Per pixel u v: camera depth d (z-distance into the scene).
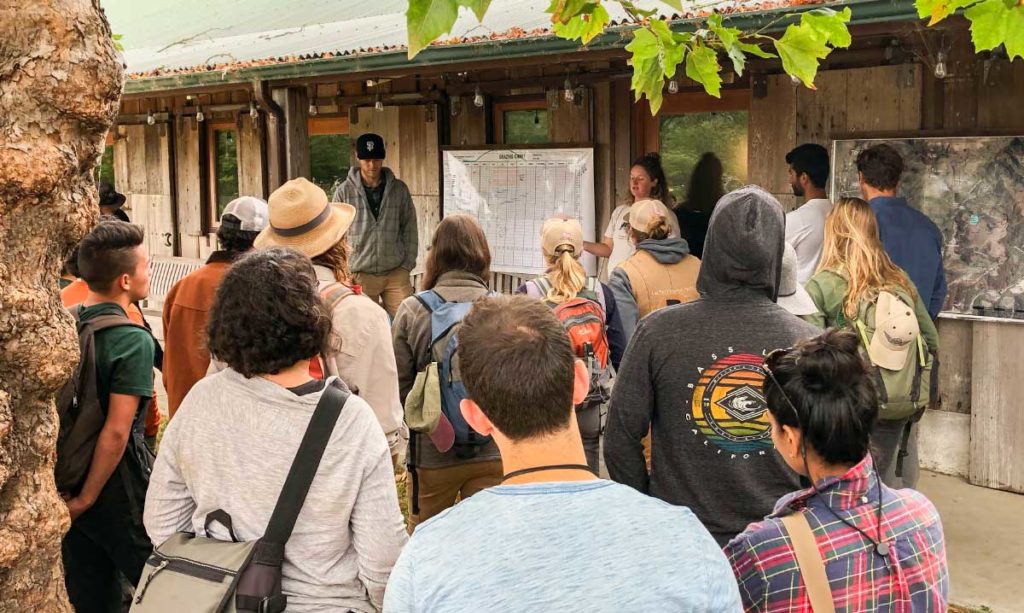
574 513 1.51
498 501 1.54
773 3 4.80
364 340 3.17
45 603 2.33
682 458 2.69
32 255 2.25
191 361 3.82
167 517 2.28
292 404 2.20
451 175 8.33
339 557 2.20
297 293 2.25
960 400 6.14
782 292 3.62
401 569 1.54
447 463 3.77
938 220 6.02
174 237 11.23
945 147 5.93
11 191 2.16
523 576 1.45
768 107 6.67
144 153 11.44
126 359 3.10
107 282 3.26
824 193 5.62
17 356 2.23
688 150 7.23
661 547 1.49
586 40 3.39
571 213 7.68
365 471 2.19
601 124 7.52
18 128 2.17
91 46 2.25
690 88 7.15
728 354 2.66
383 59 6.43
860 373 1.99
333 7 9.65
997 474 5.95
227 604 2.10
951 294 6.02
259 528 2.14
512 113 8.07
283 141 7.62
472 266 3.87
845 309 4.02
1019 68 5.69
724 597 1.51
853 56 6.29
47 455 2.35
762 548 1.96
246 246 3.88
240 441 2.18
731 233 2.69
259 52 7.91
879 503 1.97
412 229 7.80
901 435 4.12
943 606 1.97
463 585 1.46
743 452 2.64
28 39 2.17
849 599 1.92
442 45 6.02
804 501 2.02
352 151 9.09
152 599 2.16
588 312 4.11
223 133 10.55
